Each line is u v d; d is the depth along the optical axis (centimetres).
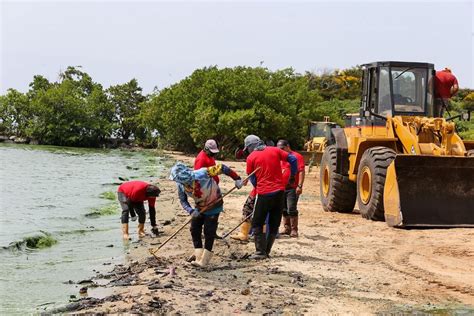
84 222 1395
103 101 6462
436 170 1214
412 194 1219
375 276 830
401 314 666
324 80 6562
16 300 733
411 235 1130
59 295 755
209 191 855
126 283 788
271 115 4319
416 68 1410
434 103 1412
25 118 6444
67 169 3167
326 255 960
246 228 1056
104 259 978
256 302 695
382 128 1425
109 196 1930
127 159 4200
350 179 1462
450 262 918
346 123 1712
